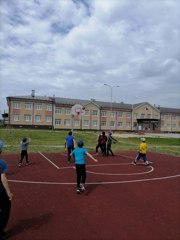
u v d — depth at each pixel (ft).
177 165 57.16
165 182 39.47
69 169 50.19
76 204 28.07
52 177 42.42
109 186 36.60
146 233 20.83
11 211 25.64
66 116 244.42
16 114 224.53
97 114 259.60
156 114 291.79
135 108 278.67
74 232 20.86
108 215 24.76
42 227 21.81
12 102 223.51
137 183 38.63
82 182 33.42
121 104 286.05
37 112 232.12
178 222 23.21
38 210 26.04
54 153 78.54
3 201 19.34
